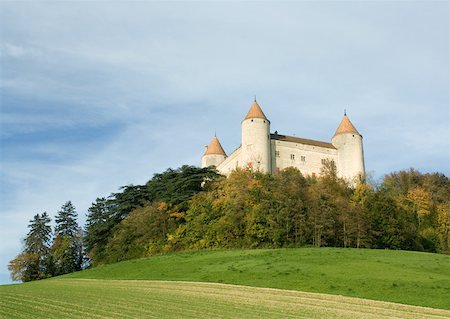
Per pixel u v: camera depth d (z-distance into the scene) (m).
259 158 85.94
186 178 79.25
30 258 82.75
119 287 39.97
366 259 49.16
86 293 35.19
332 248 58.56
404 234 70.38
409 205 83.44
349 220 66.94
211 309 28.39
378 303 31.22
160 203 75.69
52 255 85.19
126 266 57.22
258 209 66.44
